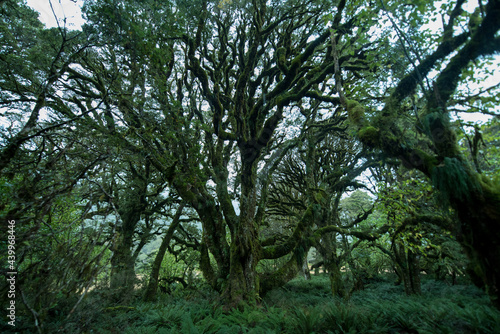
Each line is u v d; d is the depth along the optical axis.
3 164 4.12
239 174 13.11
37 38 8.27
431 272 17.55
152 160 9.98
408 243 8.95
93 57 9.14
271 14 10.93
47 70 7.68
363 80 8.07
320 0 9.51
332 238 14.40
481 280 4.38
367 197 18.55
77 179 4.05
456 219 4.36
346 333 5.72
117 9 6.39
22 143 4.66
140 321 8.54
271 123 9.48
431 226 9.16
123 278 12.16
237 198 14.47
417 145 5.22
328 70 8.65
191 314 8.45
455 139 4.48
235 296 8.70
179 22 7.72
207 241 10.85
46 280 3.40
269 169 13.12
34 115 4.79
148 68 8.11
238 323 7.20
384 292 13.20
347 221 18.34
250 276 9.42
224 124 12.70
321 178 16.69
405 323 5.97
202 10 10.00
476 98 5.02
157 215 18.22
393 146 5.14
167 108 8.35
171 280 16.97
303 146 16.06
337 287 11.55
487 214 3.88
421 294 10.98
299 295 13.66
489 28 4.16
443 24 4.99
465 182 3.97
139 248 15.98
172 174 8.81
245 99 12.34
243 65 11.72
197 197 10.98
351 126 6.11
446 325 5.58
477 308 6.43
